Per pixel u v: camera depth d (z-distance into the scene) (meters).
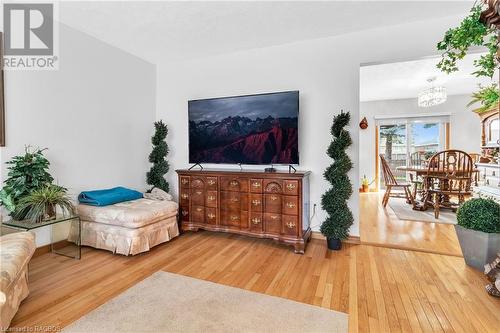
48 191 2.36
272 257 2.63
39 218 2.26
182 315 1.67
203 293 1.94
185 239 3.18
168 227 3.06
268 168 3.28
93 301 1.83
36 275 2.22
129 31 3.00
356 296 1.90
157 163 3.79
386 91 5.70
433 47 2.73
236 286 2.05
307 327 1.56
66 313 1.69
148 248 2.73
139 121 3.83
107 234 2.71
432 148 6.44
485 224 2.24
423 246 2.87
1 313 1.41
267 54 3.39
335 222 2.78
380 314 1.68
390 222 3.83
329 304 1.80
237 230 3.07
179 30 2.96
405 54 2.83
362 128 6.80
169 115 4.04
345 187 2.79
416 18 2.72
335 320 1.62
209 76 3.74
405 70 4.25
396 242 3.00
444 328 1.55
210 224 3.22
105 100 3.32
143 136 3.90
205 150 3.54
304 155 3.23
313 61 3.17
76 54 2.97
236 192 3.06
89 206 2.83
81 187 3.05
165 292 1.95
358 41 2.99
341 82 3.06
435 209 4.11
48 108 2.72
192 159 3.62
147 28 2.92
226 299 1.86
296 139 3.06
